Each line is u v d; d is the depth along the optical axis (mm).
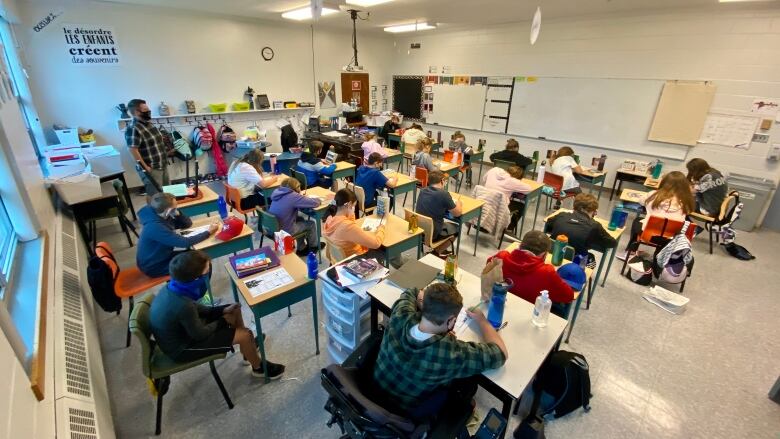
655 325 2814
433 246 3227
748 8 4180
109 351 2447
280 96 6980
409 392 1420
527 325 1744
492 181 4105
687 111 4832
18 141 2742
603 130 5695
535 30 2857
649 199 3480
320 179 4578
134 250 3762
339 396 1312
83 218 3559
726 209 3855
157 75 5457
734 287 3344
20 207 2348
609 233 2869
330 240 2672
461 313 1818
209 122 6102
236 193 3885
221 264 3512
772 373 2371
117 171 4324
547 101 6219
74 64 4758
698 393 2213
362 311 2186
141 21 5137
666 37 4809
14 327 1362
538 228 4543
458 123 7742
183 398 2117
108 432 1698
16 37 4188
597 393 2207
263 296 2043
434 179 3469
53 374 1532
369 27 7020
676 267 3125
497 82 6836
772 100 4250
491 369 1457
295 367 2361
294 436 1922
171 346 1806
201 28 5703
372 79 8469
